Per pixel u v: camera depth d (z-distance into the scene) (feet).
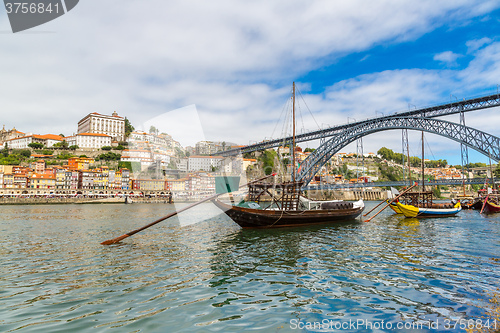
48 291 24.34
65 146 459.32
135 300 22.27
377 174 637.30
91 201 281.54
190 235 58.39
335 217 80.48
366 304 21.79
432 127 204.33
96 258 37.19
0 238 56.54
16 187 298.76
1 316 19.20
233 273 30.14
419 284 26.71
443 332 17.08
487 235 60.08
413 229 70.23
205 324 18.16
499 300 22.41
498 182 254.88
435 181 292.81
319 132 283.59
